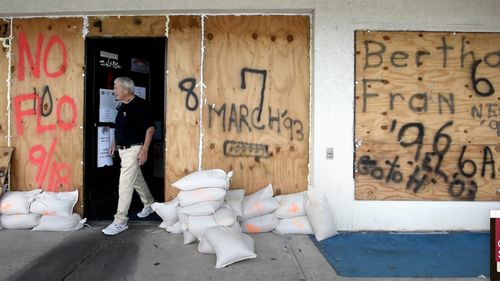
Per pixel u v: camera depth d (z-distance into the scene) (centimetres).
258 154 414
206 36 414
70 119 419
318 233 367
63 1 407
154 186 593
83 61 418
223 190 357
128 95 399
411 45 403
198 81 414
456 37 404
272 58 413
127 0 403
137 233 386
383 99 402
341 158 402
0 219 392
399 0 401
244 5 399
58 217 391
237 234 331
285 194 413
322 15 400
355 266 306
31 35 421
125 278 282
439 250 344
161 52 550
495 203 403
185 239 355
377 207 402
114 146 439
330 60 400
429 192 404
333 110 400
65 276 285
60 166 420
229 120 414
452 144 404
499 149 404
